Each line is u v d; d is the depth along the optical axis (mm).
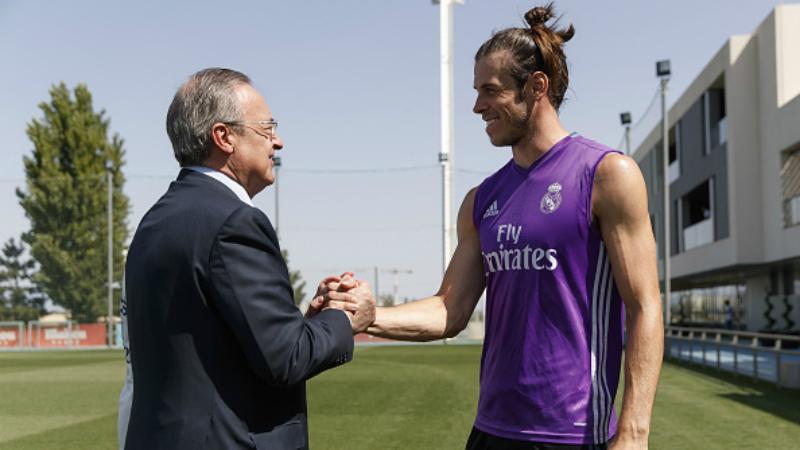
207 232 1817
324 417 8328
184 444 1771
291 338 1821
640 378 1907
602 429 2027
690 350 15375
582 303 2037
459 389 11188
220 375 1817
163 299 1832
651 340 1921
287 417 1940
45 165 36219
